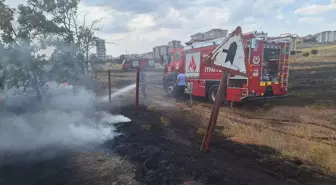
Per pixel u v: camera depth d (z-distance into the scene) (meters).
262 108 9.77
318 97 11.41
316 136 6.05
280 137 5.79
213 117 4.80
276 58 10.17
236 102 10.67
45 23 9.60
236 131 6.29
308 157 4.53
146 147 5.05
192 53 12.36
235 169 4.10
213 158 4.59
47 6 9.65
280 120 7.84
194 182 3.63
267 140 5.51
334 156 4.51
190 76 12.62
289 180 3.78
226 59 4.39
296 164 4.35
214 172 3.88
